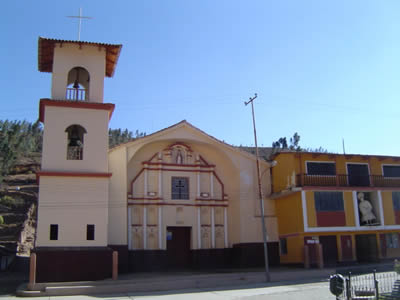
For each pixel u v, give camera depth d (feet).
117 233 98.99
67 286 80.43
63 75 96.07
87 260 87.10
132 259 103.65
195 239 109.91
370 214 110.22
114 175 102.01
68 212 88.99
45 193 88.74
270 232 112.78
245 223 110.83
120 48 98.68
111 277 87.30
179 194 112.06
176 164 112.68
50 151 91.35
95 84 97.25
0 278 103.14
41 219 87.25
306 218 103.71
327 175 111.75
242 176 113.39
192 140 111.45
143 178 109.40
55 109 93.66
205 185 114.93
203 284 84.69
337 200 107.96
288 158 111.75
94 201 90.89
